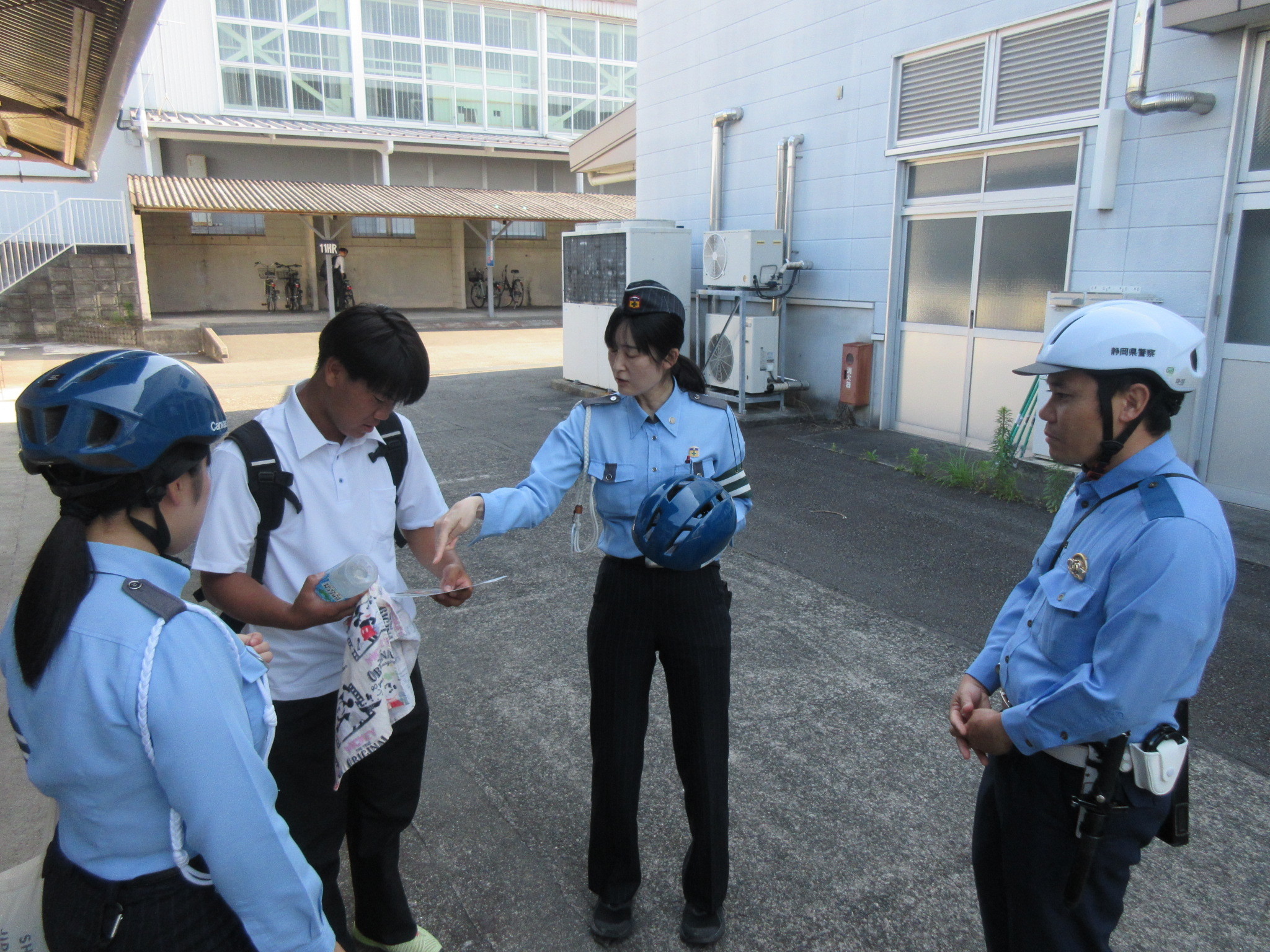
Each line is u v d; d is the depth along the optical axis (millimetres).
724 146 10250
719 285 9414
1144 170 6250
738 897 2516
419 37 25141
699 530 2041
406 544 2201
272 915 1157
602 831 2307
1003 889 1764
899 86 8117
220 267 24641
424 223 26969
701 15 10336
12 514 5957
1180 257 6117
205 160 24062
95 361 1157
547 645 4160
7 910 1279
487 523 2117
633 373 2150
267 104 23938
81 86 6961
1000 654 1831
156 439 1136
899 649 4105
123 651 1090
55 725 1098
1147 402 1489
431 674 3867
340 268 23422
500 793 3014
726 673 2275
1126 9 6211
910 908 2477
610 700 2279
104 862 1158
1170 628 1386
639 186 11977
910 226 8352
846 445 8203
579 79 27547
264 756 1281
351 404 1759
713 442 2266
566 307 11484
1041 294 7203
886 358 8617
